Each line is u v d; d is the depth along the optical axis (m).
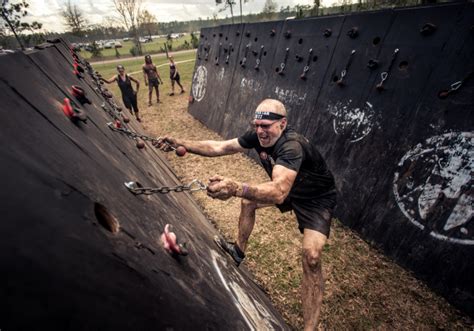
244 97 6.02
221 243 2.42
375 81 3.28
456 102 2.52
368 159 3.35
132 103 7.57
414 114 2.87
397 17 3.05
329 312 2.56
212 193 1.29
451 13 2.57
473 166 2.40
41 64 1.55
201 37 8.43
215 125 7.22
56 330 0.50
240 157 5.75
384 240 3.14
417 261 2.83
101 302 0.62
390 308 2.59
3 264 0.47
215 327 1.06
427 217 2.74
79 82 2.46
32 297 0.48
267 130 1.84
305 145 1.88
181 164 5.59
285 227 3.64
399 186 3.00
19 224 0.53
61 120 1.09
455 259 2.52
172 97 11.09
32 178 0.63
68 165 0.83
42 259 0.54
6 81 0.88
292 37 4.65
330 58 3.91
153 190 1.21
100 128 1.65
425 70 2.78
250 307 1.72
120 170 1.32
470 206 2.41
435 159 2.68
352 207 3.53
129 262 0.77
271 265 3.06
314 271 2.05
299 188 2.11
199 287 1.14
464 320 2.45
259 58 5.50
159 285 0.85
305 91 4.35
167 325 0.79
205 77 8.05
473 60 2.41
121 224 0.86
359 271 2.96
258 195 1.44
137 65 23.11
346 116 3.65
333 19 3.87
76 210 0.70
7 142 0.64
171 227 1.23
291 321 2.49
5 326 0.43
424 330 2.41
